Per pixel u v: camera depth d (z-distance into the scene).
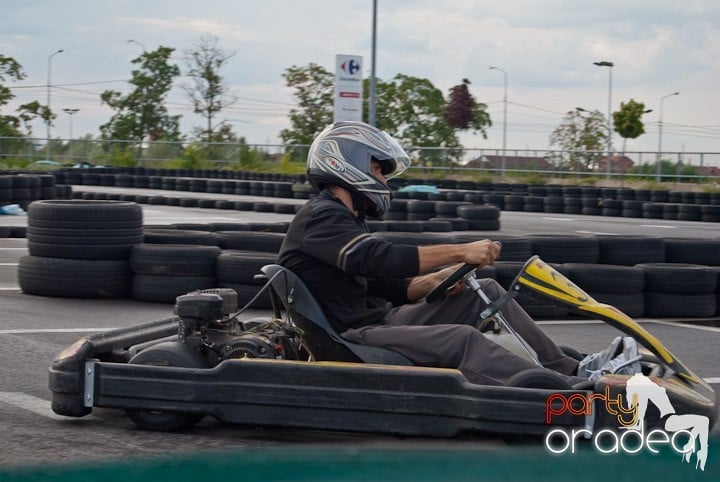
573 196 24.70
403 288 4.09
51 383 3.77
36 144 37.28
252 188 25.58
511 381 3.41
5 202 16.36
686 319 7.55
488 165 32.19
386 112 42.06
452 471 3.22
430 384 3.39
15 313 6.78
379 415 3.43
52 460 3.35
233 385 3.57
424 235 8.44
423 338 3.60
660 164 29.31
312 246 3.70
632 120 37.75
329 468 3.25
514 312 3.79
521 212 22.42
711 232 17.09
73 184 28.94
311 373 3.49
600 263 8.76
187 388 3.61
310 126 41.34
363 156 3.82
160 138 46.22
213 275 7.37
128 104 46.84
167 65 47.12
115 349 3.97
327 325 3.69
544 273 3.72
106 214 7.43
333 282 3.76
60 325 6.34
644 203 21.36
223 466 3.28
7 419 3.94
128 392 3.69
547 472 3.21
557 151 31.06
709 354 5.97
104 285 7.45
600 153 30.31
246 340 3.79
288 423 3.52
